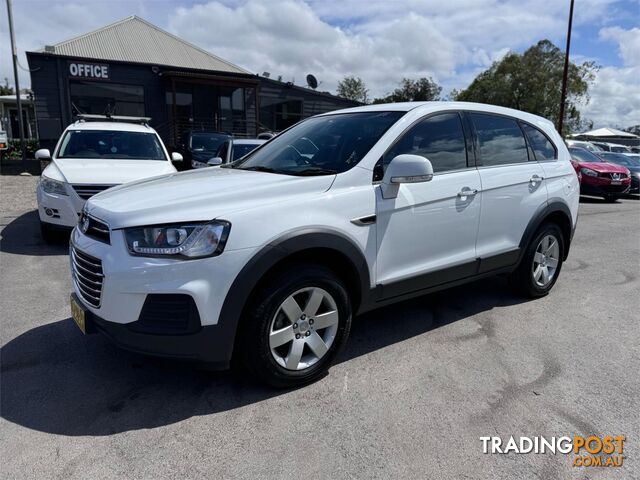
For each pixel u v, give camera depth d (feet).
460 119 12.44
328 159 10.98
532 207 13.91
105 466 7.31
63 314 13.30
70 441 7.89
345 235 9.62
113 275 8.32
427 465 7.45
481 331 12.62
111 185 20.03
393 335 12.30
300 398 9.29
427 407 9.02
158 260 8.16
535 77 125.59
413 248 11.07
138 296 8.21
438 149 11.73
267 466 7.36
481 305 14.62
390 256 10.63
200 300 8.20
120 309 8.34
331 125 12.46
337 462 7.47
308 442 7.95
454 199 11.68
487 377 10.18
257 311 8.76
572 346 11.80
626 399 9.41
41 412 8.70
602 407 9.12
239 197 8.95
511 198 13.21
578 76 124.47
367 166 10.33
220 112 71.15
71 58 58.59
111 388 9.57
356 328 12.74
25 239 22.40
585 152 48.55
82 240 9.37
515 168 13.46
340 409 8.93
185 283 8.13
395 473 7.25
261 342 8.87
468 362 10.85
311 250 9.45
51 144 59.72
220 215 8.40
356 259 9.90
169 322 8.25
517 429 8.39
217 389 9.57
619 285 17.12
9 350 11.11
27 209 30.63
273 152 12.78
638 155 60.85
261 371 9.05
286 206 9.05
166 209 8.51
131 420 8.50
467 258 12.35
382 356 11.11
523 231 13.85
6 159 65.46
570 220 15.49
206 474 7.17
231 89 70.95
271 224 8.75
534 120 14.89
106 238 8.82
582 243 24.93
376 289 10.50
